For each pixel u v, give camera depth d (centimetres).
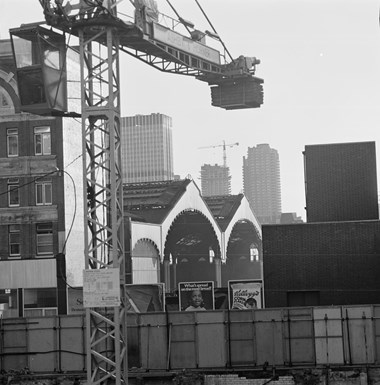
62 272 6481
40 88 3791
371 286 5372
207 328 4750
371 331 4634
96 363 3653
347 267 5409
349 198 5953
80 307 6450
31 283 6525
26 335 4878
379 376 4478
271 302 5453
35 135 6625
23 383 4725
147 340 4778
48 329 4866
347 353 4638
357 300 5378
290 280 5453
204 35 5928
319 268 5438
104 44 4050
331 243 5441
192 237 11806
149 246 9388
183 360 4747
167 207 9906
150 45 4844
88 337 3603
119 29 3778
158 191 10444
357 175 5959
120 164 3750
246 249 14038
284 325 4697
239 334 4728
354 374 4481
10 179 6631
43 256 6531
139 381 4616
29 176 6594
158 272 9562
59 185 6556
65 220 6538
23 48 3781
